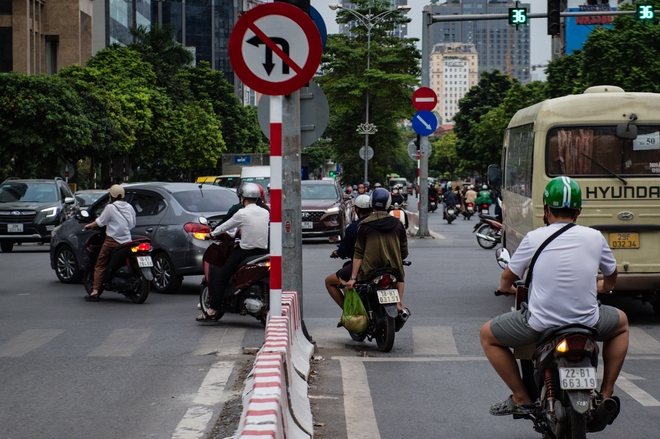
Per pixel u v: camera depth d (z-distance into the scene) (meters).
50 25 78.56
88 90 54.72
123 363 9.23
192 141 82.19
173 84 82.25
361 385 8.16
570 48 86.50
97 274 14.30
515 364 5.75
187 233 15.21
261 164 50.50
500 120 85.12
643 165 11.91
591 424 5.23
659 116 11.91
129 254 14.05
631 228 11.84
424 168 29.03
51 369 8.98
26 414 7.11
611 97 12.00
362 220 9.98
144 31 88.81
